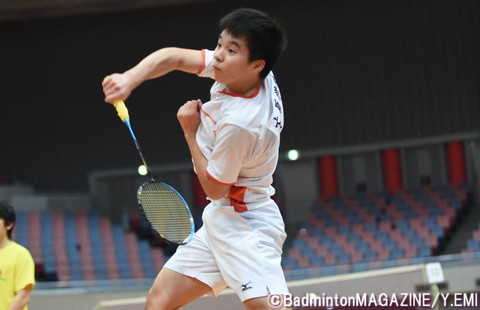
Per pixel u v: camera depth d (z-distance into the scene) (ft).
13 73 96.68
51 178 95.55
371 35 94.84
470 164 93.66
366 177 95.91
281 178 97.91
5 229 23.20
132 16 95.91
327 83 95.55
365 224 86.17
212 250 13.69
